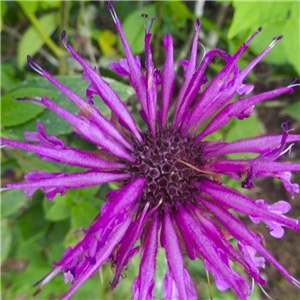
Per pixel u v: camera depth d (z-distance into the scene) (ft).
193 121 0.19
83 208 0.27
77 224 0.27
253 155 0.31
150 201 0.18
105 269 0.32
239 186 0.34
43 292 0.33
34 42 0.33
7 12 0.38
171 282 0.17
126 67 0.20
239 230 0.16
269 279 0.46
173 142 0.19
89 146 0.30
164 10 0.34
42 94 0.24
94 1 0.39
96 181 0.17
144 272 0.16
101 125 0.17
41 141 0.17
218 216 0.17
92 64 0.35
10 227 0.32
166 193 0.18
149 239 0.17
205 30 0.42
